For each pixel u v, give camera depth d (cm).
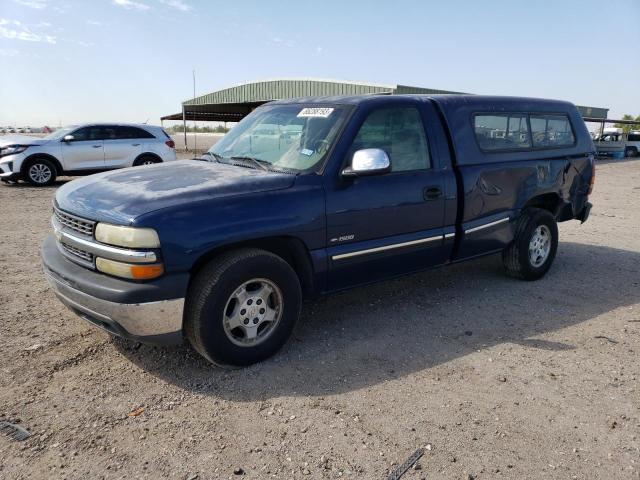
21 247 682
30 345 387
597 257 693
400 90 2031
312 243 375
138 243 308
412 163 436
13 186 1350
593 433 295
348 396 328
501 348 402
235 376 350
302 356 381
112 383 338
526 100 546
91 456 268
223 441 281
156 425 295
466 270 608
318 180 377
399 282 558
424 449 278
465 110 479
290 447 277
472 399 327
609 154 3556
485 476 258
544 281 576
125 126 1446
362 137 402
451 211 462
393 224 420
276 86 2620
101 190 360
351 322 448
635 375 364
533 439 288
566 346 408
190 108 3550
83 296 329
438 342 411
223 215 332
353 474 258
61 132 1411
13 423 292
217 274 332
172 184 358
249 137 457
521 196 528
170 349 386
